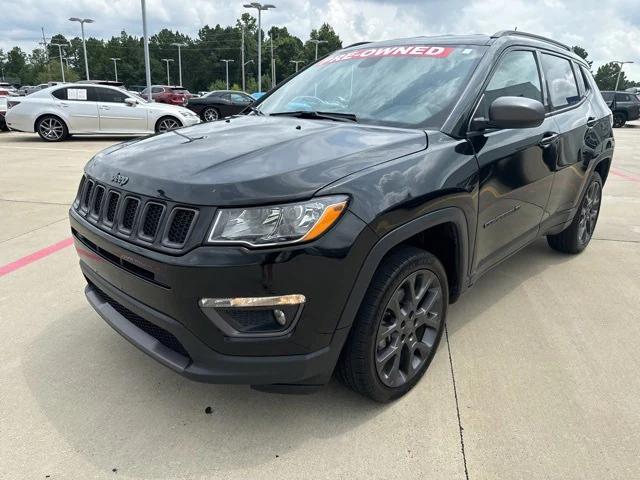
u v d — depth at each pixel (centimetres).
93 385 259
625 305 355
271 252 187
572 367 278
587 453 215
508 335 312
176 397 251
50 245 465
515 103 249
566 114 374
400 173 221
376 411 241
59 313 334
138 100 1377
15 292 364
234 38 10288
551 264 434
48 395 250
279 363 200
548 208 360
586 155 397
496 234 297
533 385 262
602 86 10725
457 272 267
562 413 240
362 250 201
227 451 216
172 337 213
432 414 239
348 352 220
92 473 204
